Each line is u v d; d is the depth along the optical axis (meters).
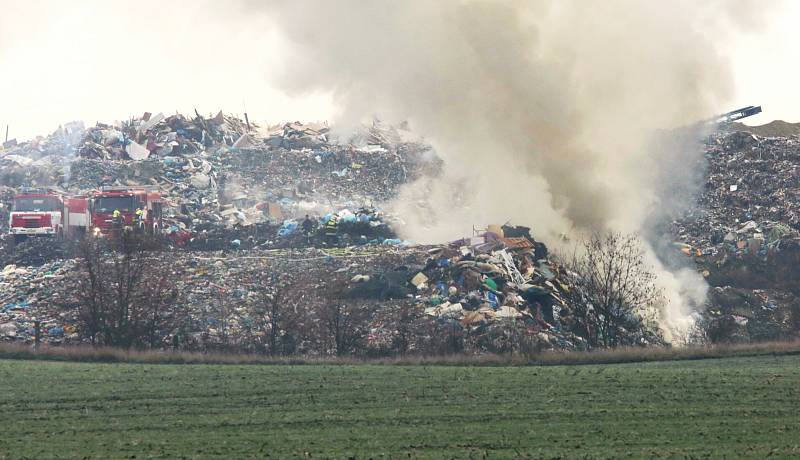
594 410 124.12
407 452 104.69
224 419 119.75
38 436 112.19
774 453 104.50
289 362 162.50
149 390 136.12
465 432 113.19
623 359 169.00
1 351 167.50
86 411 124.06
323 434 112.38
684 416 121.06
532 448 106.44
